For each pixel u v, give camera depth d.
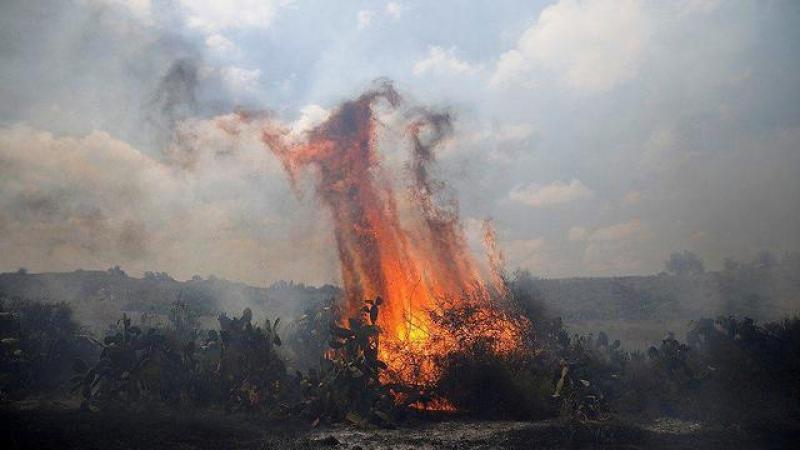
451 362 12.38
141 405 11.62
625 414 11.84
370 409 11.09
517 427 10.59
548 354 14.21
